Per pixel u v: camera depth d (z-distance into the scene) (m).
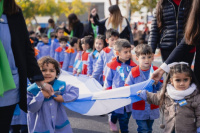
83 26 8.17
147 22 24.34
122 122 3.72
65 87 2.98
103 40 5.16
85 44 5.73
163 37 3.74
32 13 28.08
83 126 4.43
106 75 3.89
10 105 2.14
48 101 2.87
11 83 2.01
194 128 2.67
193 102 2.63
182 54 2.81
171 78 2.73
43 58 2.91
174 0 3.58
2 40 2.03
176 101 2.71
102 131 4.19
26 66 2.31
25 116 3.49
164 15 3.68
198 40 2.50
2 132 2.17
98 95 3.30
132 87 3.27
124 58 3.75
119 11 5.80
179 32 3.56
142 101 3.28
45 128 2.83
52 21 11.52
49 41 8.82
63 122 2.96
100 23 6.14
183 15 3.51
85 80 5.05
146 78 3.45
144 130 3.31
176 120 2.68
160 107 2.89
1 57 1.98
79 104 3.23
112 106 3.29
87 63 5.68
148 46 3.36
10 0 2.10
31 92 2.81
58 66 3.00
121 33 5.85
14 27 2.14
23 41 2.22
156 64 12.51
